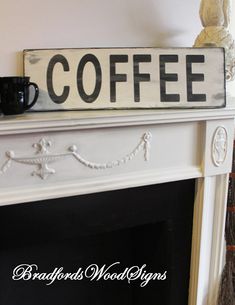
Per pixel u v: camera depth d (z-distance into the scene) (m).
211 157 1.17
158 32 1.26
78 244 1.30
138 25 1.22
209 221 1.25
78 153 0.98
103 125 0.96
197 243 1.25
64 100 1.04
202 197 1.20
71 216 1.03
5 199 0.91
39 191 0.95
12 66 1.06
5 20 1.03
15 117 0.91
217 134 1.15
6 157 0.90
